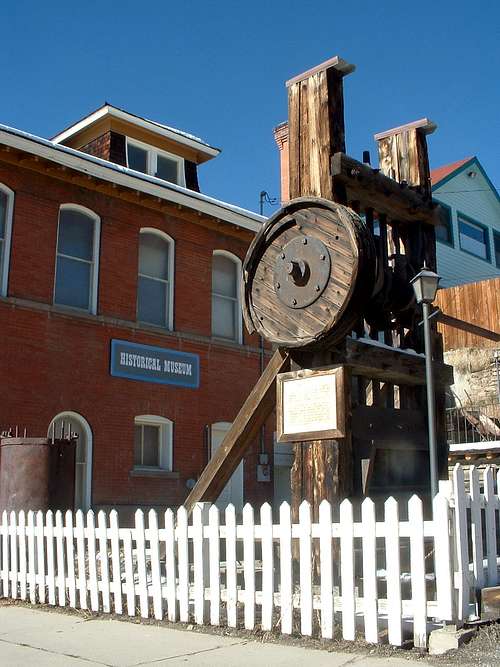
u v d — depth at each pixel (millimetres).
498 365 17328
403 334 8117
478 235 26109
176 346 16500
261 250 7703
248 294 7711
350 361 7020
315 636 5840
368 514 5559
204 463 16531
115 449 15016
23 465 9953
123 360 15445
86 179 15242
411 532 5348
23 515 8641
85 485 14508
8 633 6766
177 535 6922
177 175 19359
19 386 13781
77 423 14719
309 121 7668
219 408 17062
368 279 6992
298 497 7023
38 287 14383
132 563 7285
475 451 12359
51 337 14398
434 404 8094
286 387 7285
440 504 5293
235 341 17922
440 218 8555
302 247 7305
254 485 17547
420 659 5023
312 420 7031
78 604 7793
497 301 18188
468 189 25906
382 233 8086
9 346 13766
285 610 5977
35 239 14492
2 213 14281
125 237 16000
